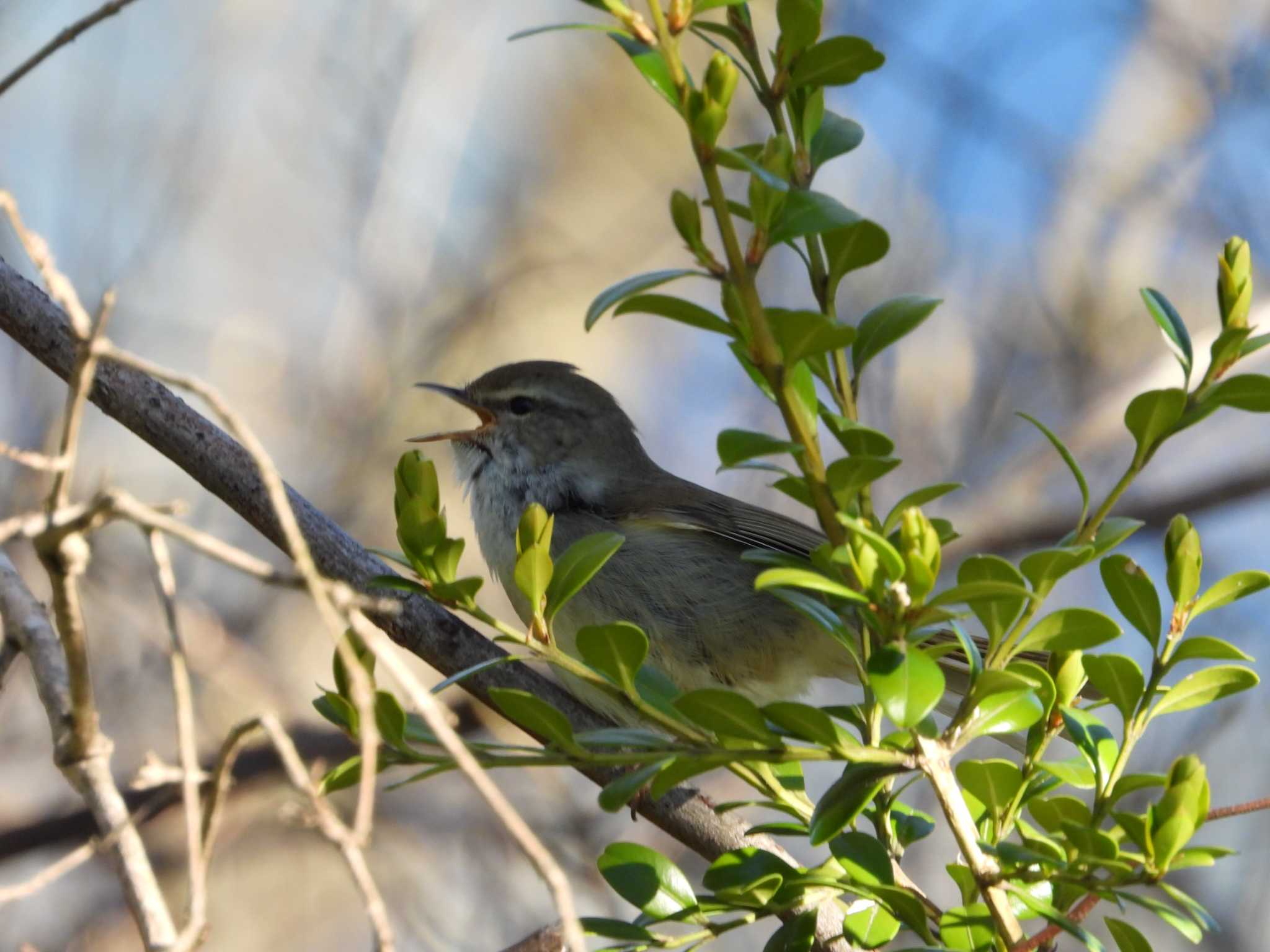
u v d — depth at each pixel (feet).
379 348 53.42
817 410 17.11
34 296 25.26
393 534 50.65
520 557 18.34
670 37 15.84
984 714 17.51
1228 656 17.33
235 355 53.21
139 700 40.22
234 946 42.60
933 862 40.40
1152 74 56.44
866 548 16.25
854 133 17.75
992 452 50.60
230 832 40.93
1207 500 46.98
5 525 15.83
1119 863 16.44
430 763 17.63
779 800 19.80
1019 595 15.74
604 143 64.34
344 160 54.24
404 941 40.52
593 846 39.88
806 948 18.70
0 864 38.37
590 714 23.98
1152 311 18.04
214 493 24.58
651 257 62.03
